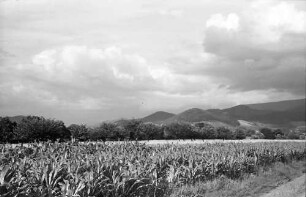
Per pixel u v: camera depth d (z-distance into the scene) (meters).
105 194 11.08
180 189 13.49
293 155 32.53
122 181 11.38
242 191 14.73
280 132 91.12
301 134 92.06
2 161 14.07
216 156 20.11
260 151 26.48
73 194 9.71
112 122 40.06
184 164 17.94
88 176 10.56
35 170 10.98
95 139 35.88
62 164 12.56
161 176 14.61
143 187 12.62
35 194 9.59
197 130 58.56
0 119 28.56
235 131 69.62
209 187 14.47
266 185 17.02
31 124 28.62
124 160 15.06
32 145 18.78
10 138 28.06
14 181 9.93
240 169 19.95
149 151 21.64
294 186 16.56
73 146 19.44
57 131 29.64
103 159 13.98
